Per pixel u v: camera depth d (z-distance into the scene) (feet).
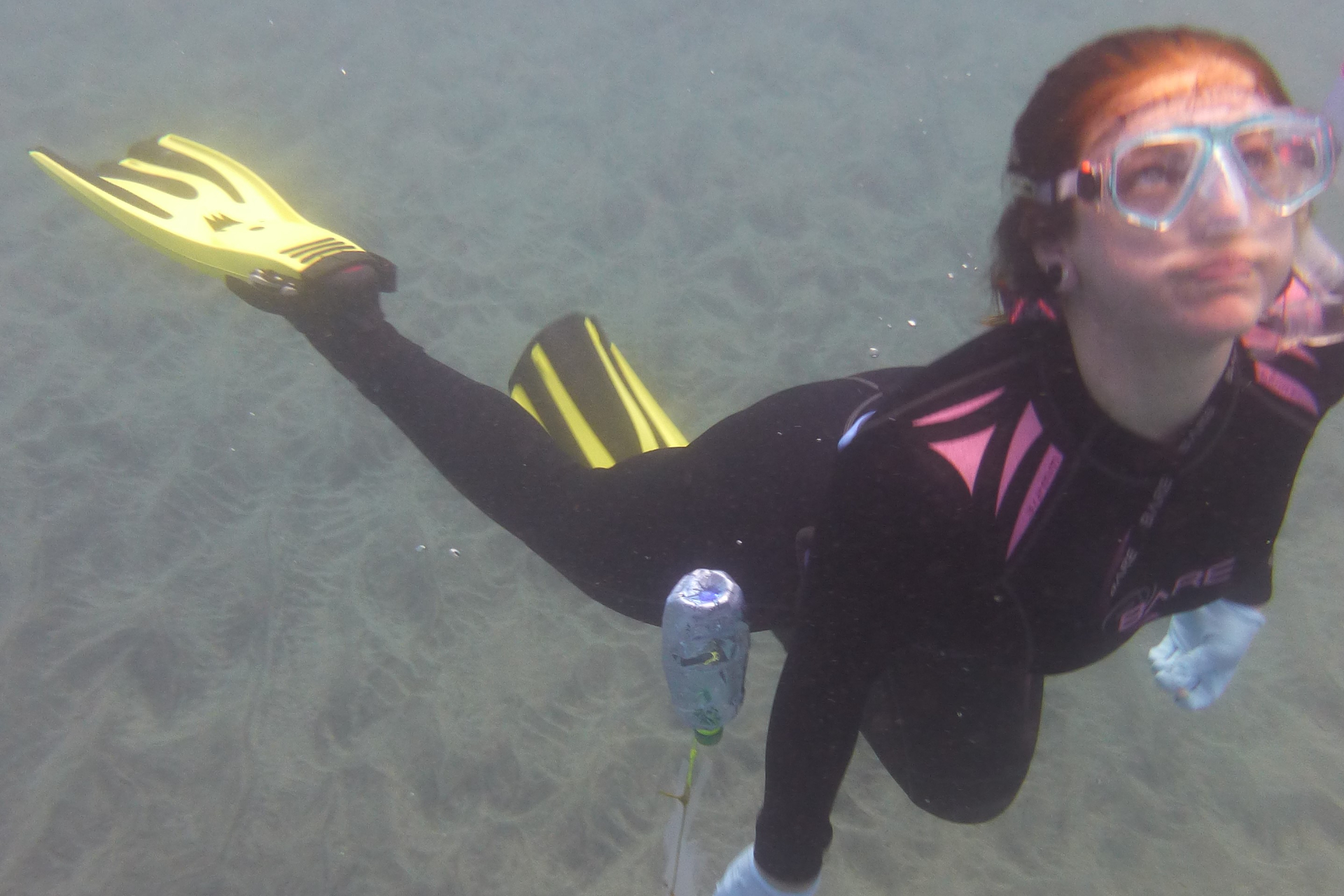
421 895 7.47
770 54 18.39
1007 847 7.85
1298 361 3.40
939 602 3.44
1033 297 3.13
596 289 13.08
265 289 5.51
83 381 11.92
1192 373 2.96
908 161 15.25
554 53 18.74
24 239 14.19
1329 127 2.63
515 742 8.44
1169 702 8.84
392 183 15.12
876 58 18.16
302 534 10.17
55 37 19.30
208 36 19.39
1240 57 2.80
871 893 7.55
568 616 9.48
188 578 9.74
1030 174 3.00
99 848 7.75
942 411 3.25
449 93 17.49
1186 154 2.60
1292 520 10.23
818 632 3.49
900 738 4.48
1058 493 3.25
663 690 8.89
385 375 5.45
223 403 11.68
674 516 4.59
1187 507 3.42
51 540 10.07
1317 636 9.20
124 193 6.39
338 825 7.89
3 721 8.60
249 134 16.33
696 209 14.42
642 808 8.03
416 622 9.37
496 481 5.11
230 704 8.71
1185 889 7.56
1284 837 7.86
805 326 12.40
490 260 13.58
